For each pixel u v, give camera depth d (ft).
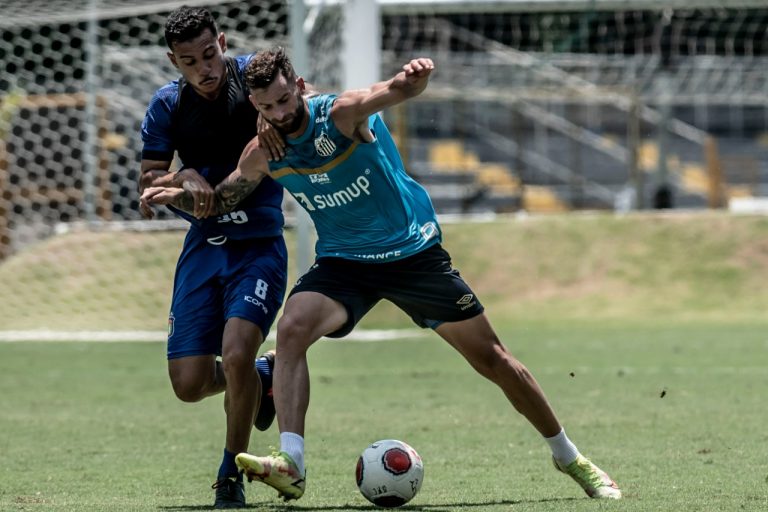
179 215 58.95
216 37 54.29
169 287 186.39
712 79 303.27
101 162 190.19
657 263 216.74
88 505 53.36
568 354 140.67
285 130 51.21
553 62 270.46
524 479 61.57
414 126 351.46
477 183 331.36
